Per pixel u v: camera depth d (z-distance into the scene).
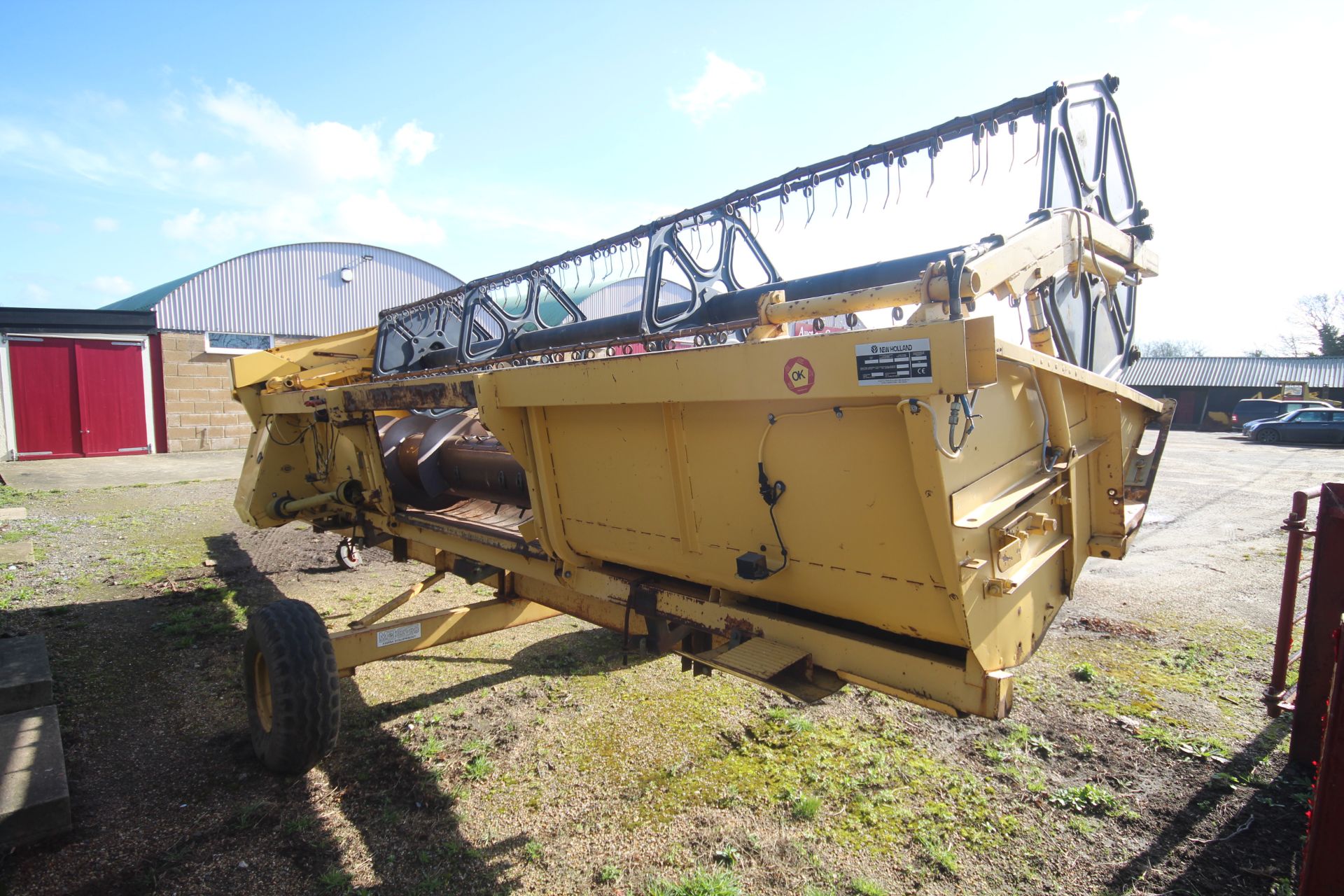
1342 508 3.23
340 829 3.05
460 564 4.30
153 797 3.27
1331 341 47.47
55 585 6.62
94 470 14.58
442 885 2.70
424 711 4.12
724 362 2.13
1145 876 2.71
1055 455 2.61
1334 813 2.10
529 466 3.15
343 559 7.36
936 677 2.13
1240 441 24.80
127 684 4.50
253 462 5.84
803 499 2.24
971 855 2.85
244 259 19.41
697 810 3.14
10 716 3.62
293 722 3.22
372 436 4.30
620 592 3.05
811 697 2.28
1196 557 7.64
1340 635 2.12
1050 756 3.56
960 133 2.58
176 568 7.32
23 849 2.87
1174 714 3.97
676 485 2.61
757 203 3.21
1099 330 3.26
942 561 1.94
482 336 5.53
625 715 4.03
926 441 1.81
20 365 16.02
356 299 21.81
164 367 18.02
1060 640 5.12
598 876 2.75
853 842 2.93
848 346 1.85
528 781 3.39
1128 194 3.43
